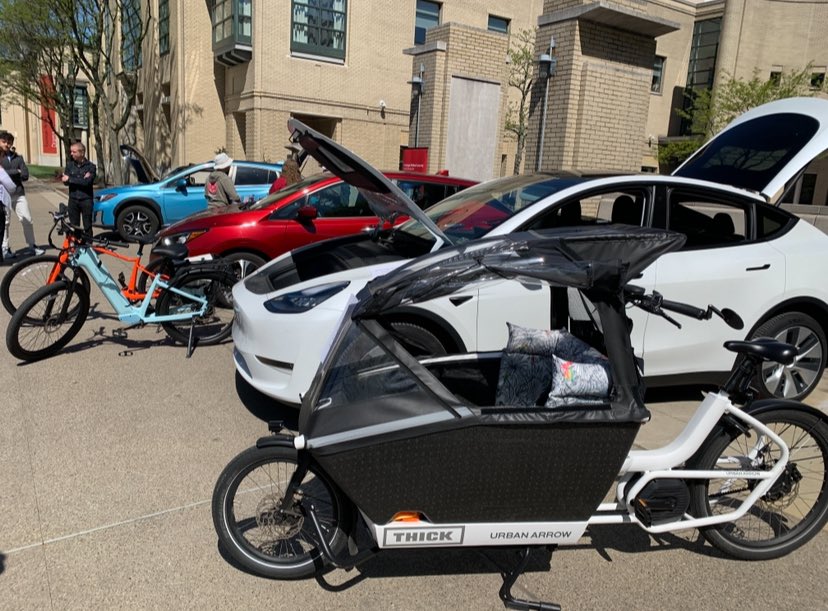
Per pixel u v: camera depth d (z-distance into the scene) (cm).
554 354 293
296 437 263
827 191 2177
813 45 2317
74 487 358
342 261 460
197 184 1336
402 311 395
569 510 269
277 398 416
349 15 2045
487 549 313
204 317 596
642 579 302
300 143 385
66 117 2500
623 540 333
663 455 290
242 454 279
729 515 301
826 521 318
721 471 295
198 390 500
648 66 998
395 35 2161
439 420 252
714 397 299
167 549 309
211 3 2077
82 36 2178
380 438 252
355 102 2119
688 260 458
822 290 489
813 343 500
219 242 671
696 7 2595
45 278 658
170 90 2273
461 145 1284
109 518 331
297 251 510
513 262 255
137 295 579
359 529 334
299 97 2011
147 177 1488
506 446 255
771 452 310
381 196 400
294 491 273
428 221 380
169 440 416
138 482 365
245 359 433
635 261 272
